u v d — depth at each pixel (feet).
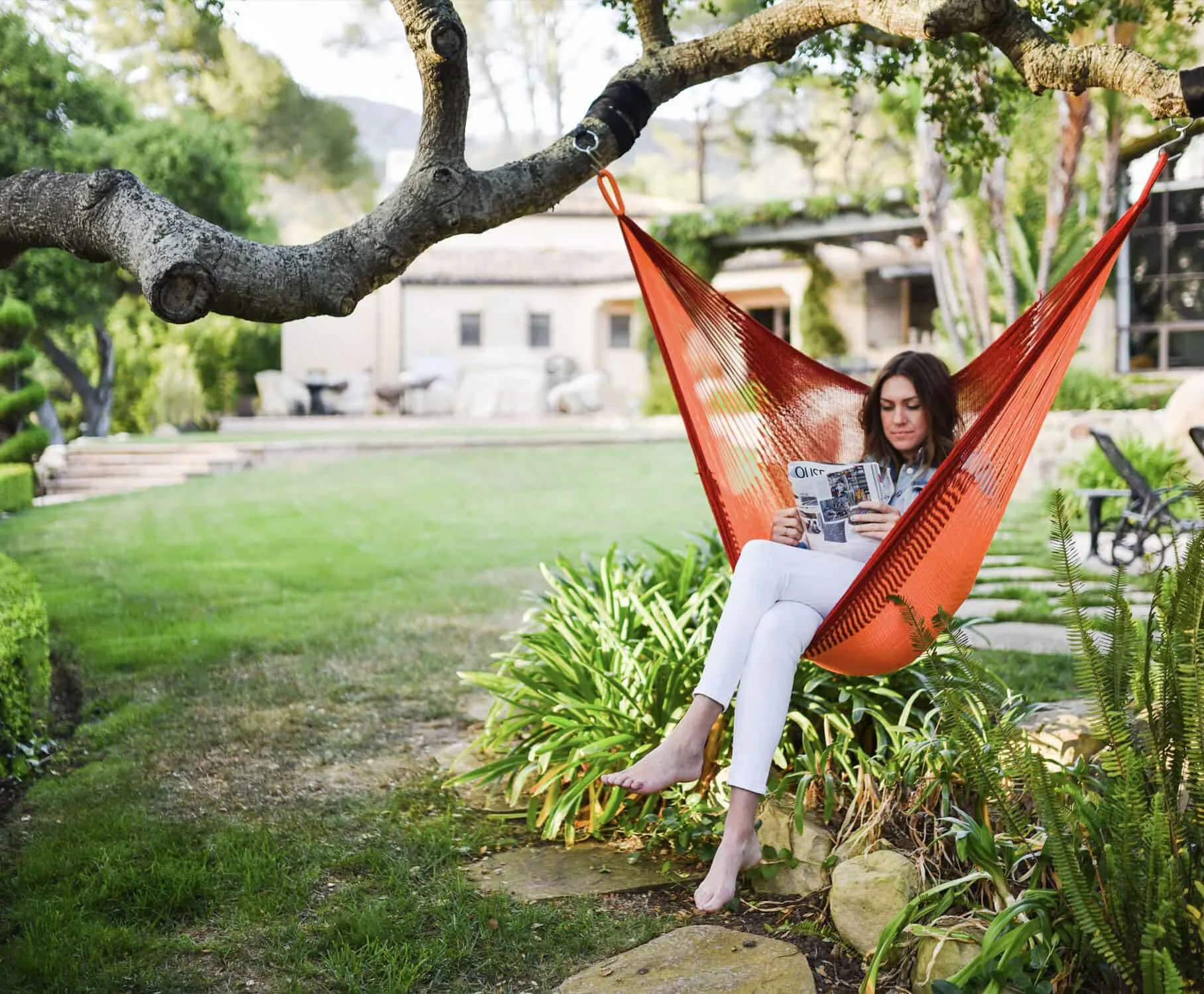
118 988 7.95
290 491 42.34
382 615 21.59
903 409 10.26
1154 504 23.48
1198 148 37.86
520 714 12.60
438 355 80.02
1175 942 6.30
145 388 82.02
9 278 53.36
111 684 16.58
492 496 40.65
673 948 8.31
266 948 8.52
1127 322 39.75
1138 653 7.57
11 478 38.29
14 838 10.76
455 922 8.81
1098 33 22.63
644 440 54.13
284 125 64.08
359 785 12.26
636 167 89.10
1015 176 40.16
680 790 10.54
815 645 8.66
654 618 11.75
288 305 8.32
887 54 13.91
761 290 74.59
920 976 7.59
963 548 8.82
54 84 53.57
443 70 8.66
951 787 9.14
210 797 11.84
